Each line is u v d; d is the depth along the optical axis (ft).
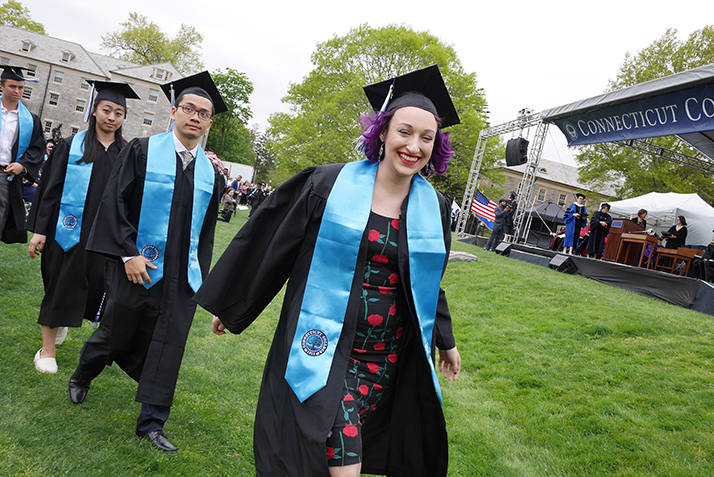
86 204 10.31
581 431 11.33
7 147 14.16
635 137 31.40
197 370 12.37
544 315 20.90
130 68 156.87
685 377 13.70
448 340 6.45
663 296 28.02
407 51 89.97
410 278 5.48
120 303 8.18
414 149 5.44
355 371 5.42
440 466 5.78
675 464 9.71
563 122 37.76
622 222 36.88
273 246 5.71
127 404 9.55
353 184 5.62
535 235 81.15
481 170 96.78
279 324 5.79
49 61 154.92
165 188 8.52
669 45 73.97
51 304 10.05
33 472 6.58
